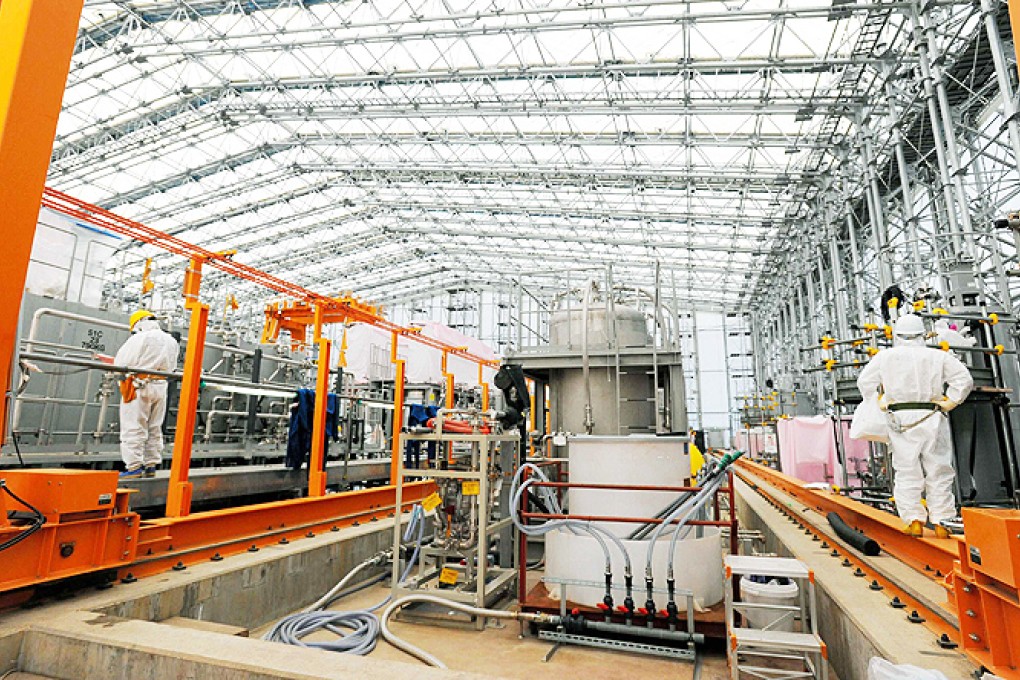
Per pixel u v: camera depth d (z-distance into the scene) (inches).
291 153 774.5
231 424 387.9
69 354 298.4
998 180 378.6
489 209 879.7
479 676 97.2
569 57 544.7
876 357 195.5
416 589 189.2
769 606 137.6
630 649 156.0
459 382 594.2
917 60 409.4
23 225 116.3
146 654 110.4
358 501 285.6
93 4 503.8
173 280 933.8
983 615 99.0
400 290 1375.5
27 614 128.0
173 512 186.2
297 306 432.8
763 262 949.8
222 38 526.6
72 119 622.8
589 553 171.8
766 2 454.3
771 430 763.4
